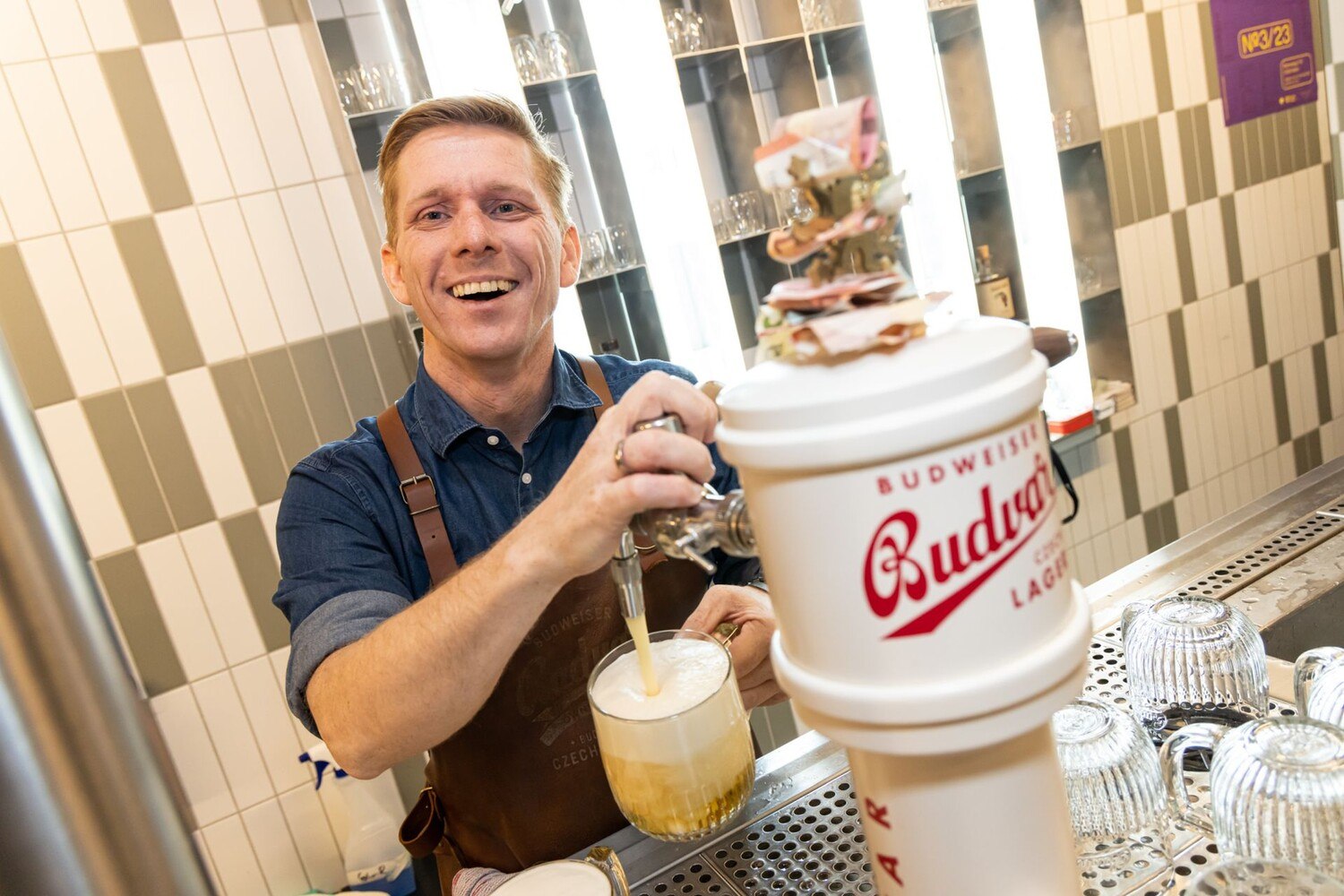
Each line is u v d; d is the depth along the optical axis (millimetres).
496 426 1418
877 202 377
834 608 369
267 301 2293
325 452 1332
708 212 2467
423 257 1307
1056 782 419
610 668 827
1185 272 3434
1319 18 3631
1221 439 3625
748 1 2768
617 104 2432
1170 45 3289
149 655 2225
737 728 772
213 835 2297
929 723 364
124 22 2117
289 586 1227
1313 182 3740
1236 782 617
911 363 352
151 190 2168
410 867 2367
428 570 1326
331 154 2328
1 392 166
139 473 2199
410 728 964
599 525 680
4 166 2045
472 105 1344
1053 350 568
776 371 397
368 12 2303
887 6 2664
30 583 161
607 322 2660
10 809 161
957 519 350
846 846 789
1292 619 938
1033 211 2951
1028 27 2828
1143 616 828
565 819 1195
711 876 790
